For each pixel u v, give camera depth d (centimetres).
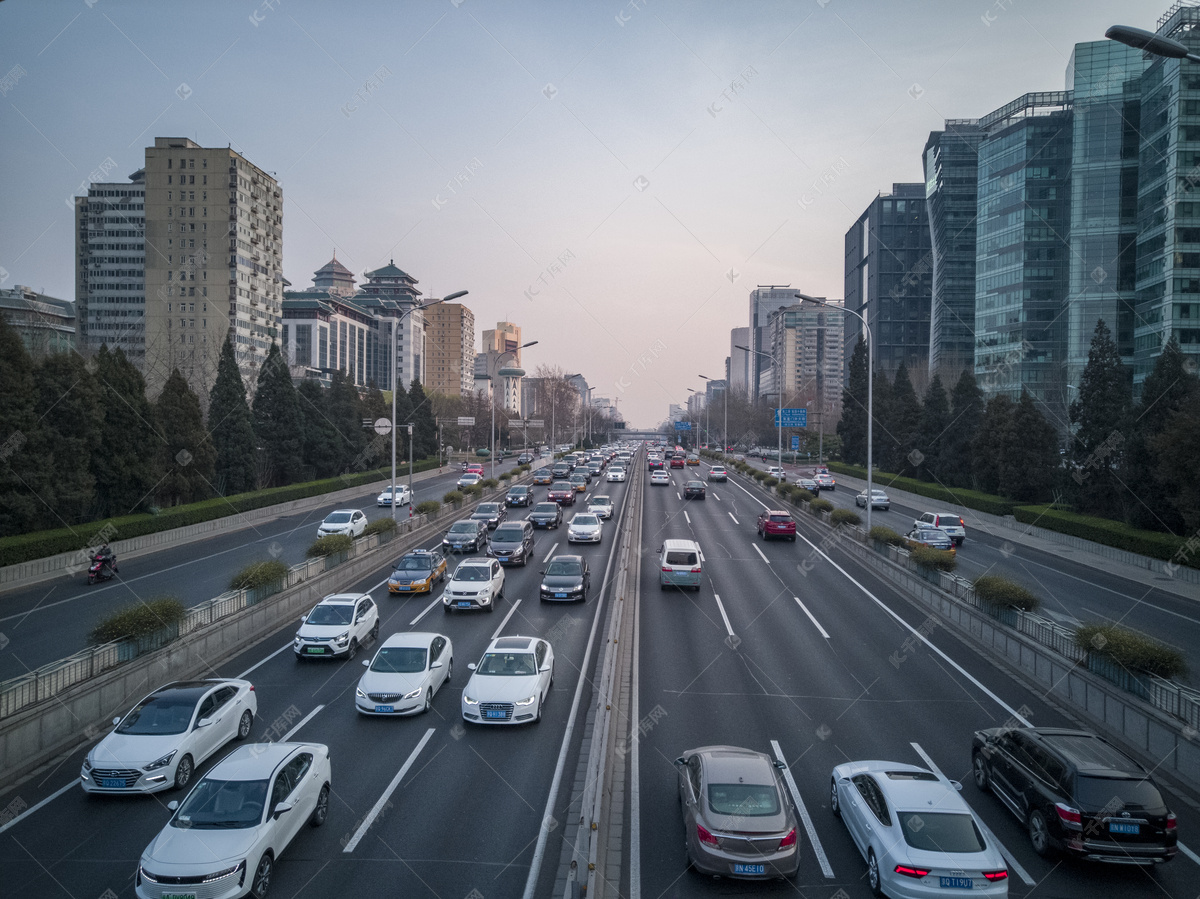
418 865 1026
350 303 13112
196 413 4409
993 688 1756
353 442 6569
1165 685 1405
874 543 3238
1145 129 6969
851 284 14062
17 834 1112
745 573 3077
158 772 1224
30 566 2903
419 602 2594
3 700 1343
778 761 1359
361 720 1556
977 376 8762
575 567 2650
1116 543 3403
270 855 980
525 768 1334
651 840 1109
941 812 970
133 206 9162
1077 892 988
